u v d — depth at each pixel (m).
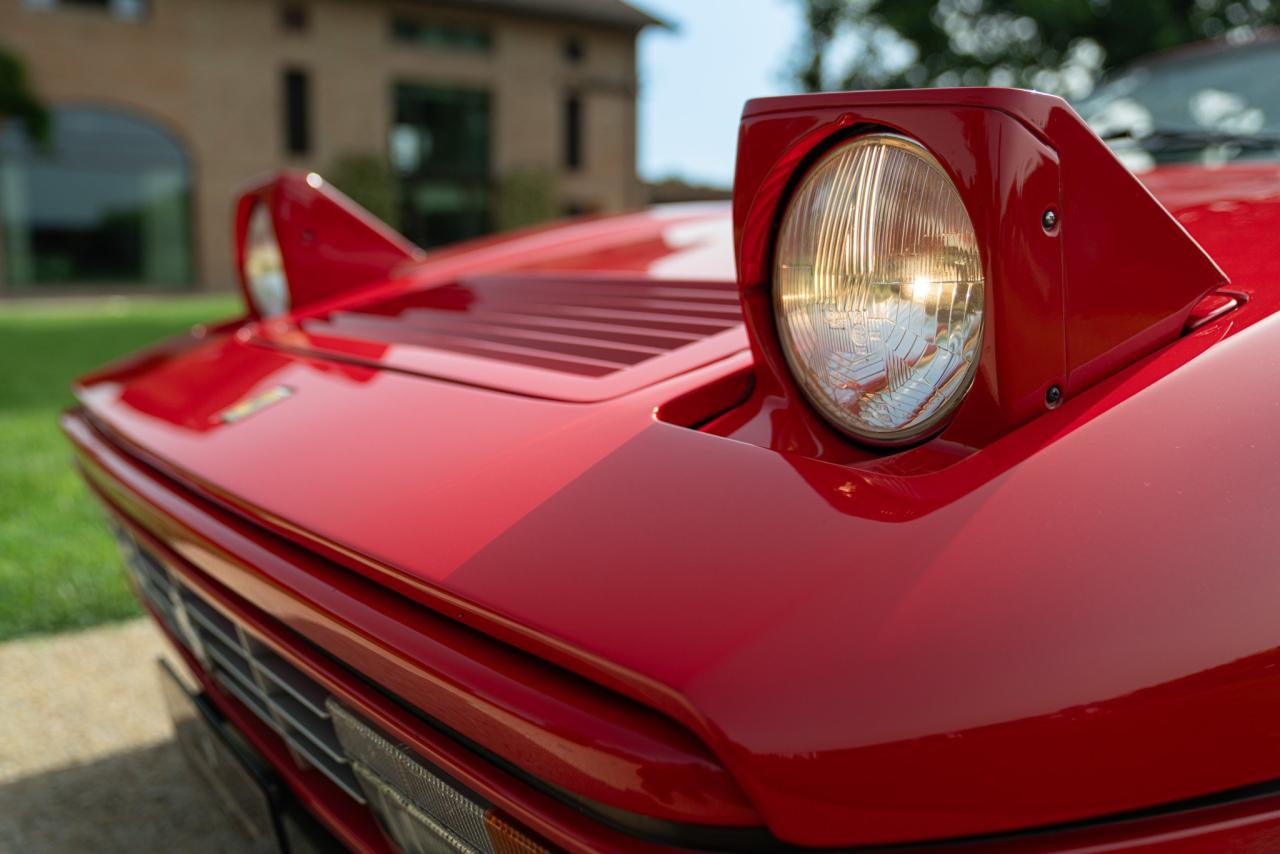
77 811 1.79
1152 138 1.92
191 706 1.49
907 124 0.87
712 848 0.83
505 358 1.24
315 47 22.84
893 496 0.87
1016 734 0.80
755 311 1.00
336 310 1.63
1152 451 0.87
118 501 1.45
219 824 1.75
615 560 0.88
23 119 20.34
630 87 26.55
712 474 0.92
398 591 0.98
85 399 1.65
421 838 1.07
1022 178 0.85
